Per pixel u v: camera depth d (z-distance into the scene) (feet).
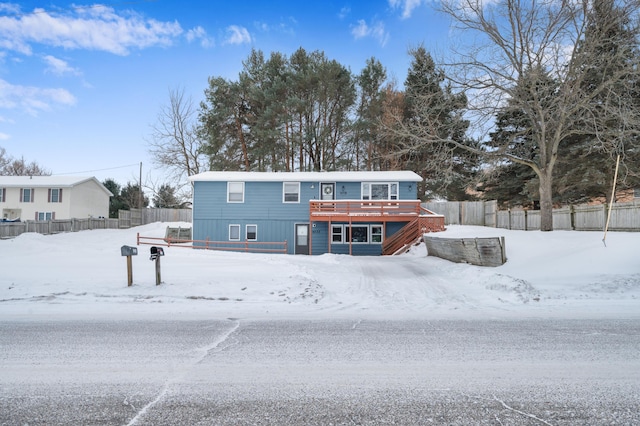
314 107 103.35
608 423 9.12
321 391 11.07
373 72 104.42
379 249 76.89
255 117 104.01
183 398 10.57
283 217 78.59
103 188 132.26
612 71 47.57
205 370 12.72
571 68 46.42
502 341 15.98
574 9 45.14
